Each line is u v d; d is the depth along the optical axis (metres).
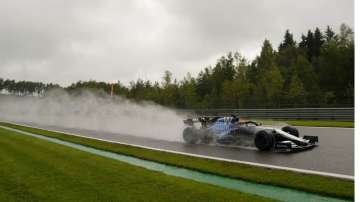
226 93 41.34
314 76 44.19
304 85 42.44
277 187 5.54
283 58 55.47
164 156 8.45
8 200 4.91
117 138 13.10
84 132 16.02
